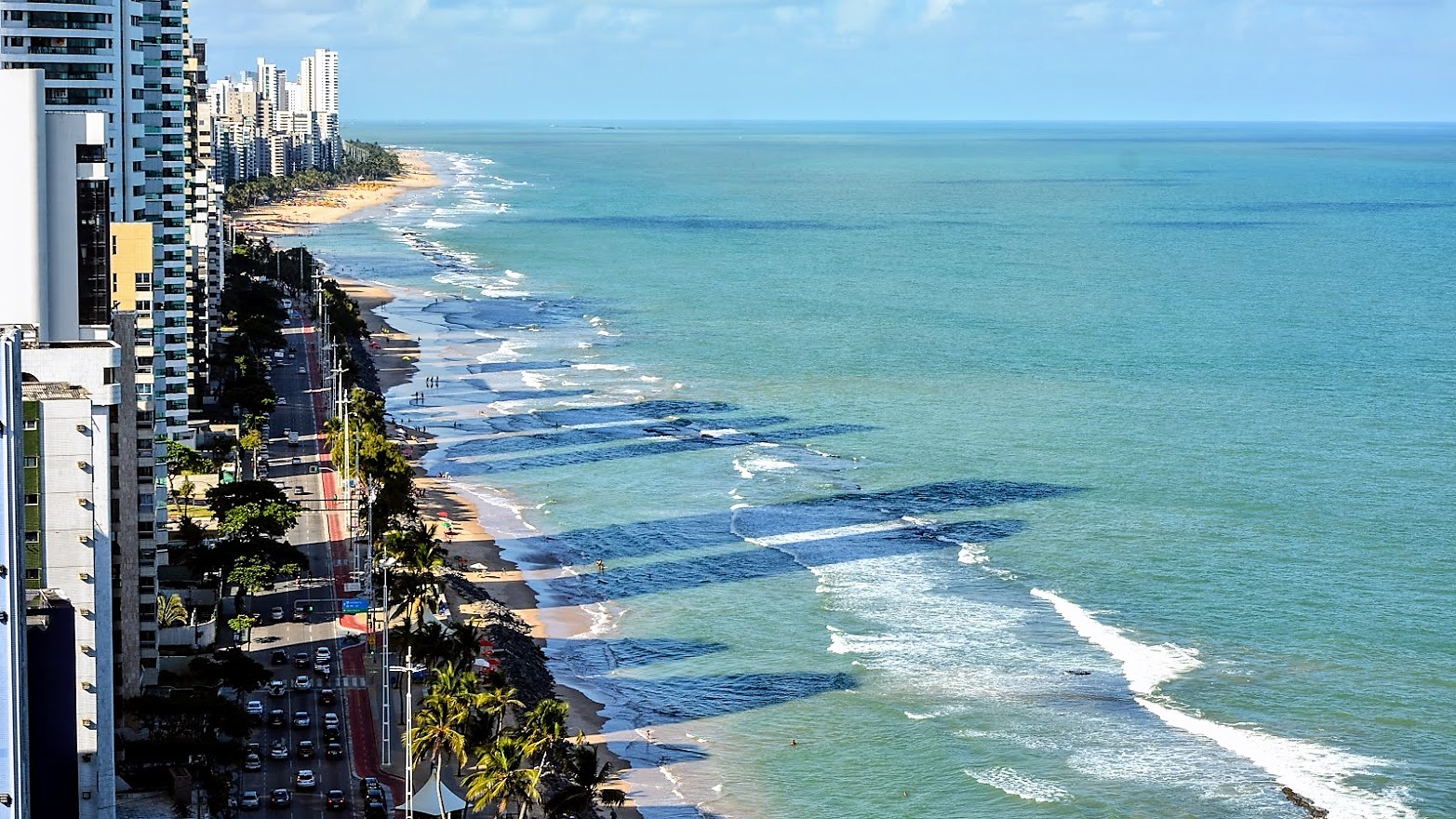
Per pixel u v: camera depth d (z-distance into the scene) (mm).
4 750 93125
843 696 187250
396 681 182000
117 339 156125
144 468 162000
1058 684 190875
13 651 93562
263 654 189375
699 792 164000
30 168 140250
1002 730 178375
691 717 182500
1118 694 188125
